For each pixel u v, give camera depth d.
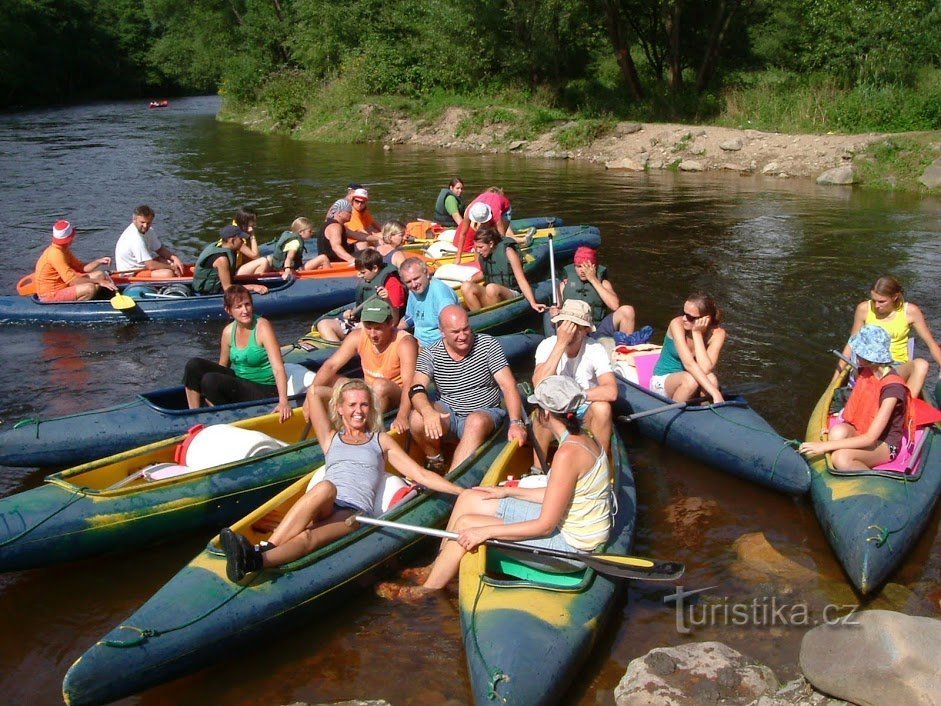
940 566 4.94
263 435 5.63
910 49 22.42
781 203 15.90
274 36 37.69
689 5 27.00
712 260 11.73
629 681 3.93
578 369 5.81
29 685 4.12
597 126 23.42
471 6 28.78
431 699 3.98
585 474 4.41
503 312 9.01
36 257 12.23
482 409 5.89
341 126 28.84
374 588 4.77
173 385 7.76
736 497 5.79
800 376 7.73
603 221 14.43
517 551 4.57
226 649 4.13
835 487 5.20
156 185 18.52
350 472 4.86
